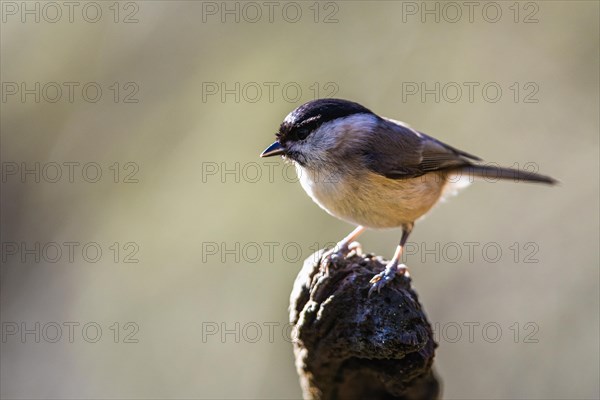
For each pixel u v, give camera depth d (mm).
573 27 14016
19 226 13711
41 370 13000
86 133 13977
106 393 12844
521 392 12391
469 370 12695
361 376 6293
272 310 13250
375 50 14328
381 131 7844
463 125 14062
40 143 13930
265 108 14086
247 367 13047
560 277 12969
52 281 13594
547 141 13828
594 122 13758
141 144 13977
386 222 8055
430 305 13188
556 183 7789
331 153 7695
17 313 13359
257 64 14211
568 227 13227
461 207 13680
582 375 12234
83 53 14016
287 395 12922
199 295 13398
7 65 13891
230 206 13766
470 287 13195
